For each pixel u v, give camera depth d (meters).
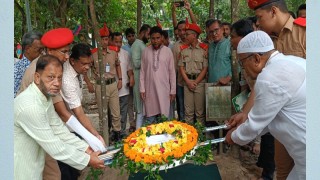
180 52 4.54
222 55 4.12
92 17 3.56
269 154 3.36
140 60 4.92
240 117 2.66
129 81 5.13
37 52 2.96
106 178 3.71
